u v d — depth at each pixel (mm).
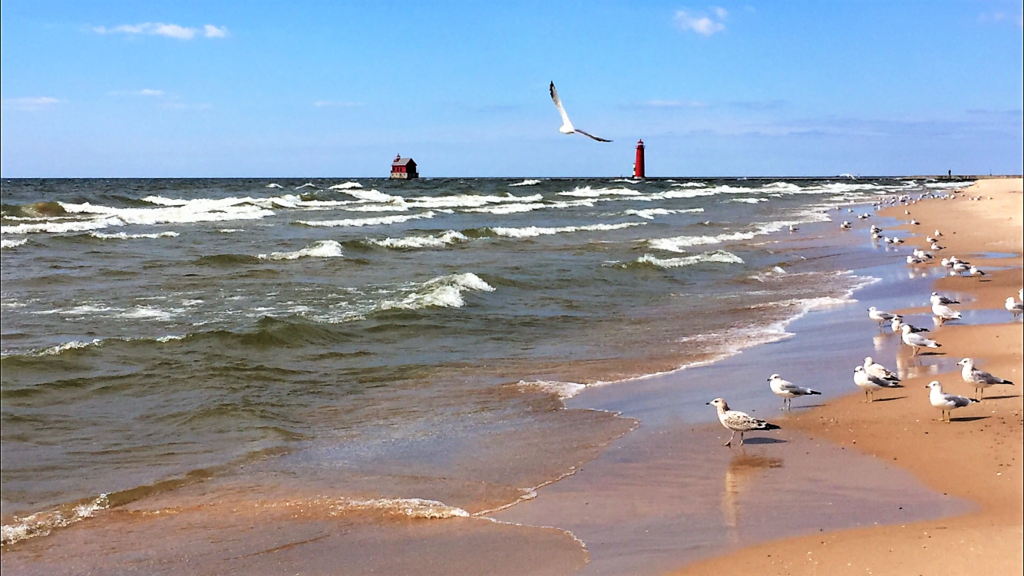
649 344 17438
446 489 9742
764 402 12617
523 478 10000
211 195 78875
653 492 9336
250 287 24594
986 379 12328
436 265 29859
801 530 8094
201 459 11039
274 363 15953
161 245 35219
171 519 9117
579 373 15109
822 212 63719
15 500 9688
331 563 7895
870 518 8297
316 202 63625
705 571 7348
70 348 16078
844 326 18203
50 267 28062
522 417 12523
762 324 19125
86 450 11398
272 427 12188
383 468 10539
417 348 17406
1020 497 8648
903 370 14016
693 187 118938
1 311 20641
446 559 7879
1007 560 7281
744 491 9211
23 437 11820
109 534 8781
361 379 15008
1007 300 17562
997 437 10500
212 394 13930
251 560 8047
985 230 41375
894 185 140000
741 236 42500
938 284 23547
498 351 17141
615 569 7484
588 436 11469
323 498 9570
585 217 57219
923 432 10844
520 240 39844
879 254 33062
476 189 101625
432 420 12523
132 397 13766
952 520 8164
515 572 7555
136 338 17125
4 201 58188
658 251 34906
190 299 22594
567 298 23547
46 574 7871
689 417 12117
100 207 50375
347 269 28547
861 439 10742
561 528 8492
